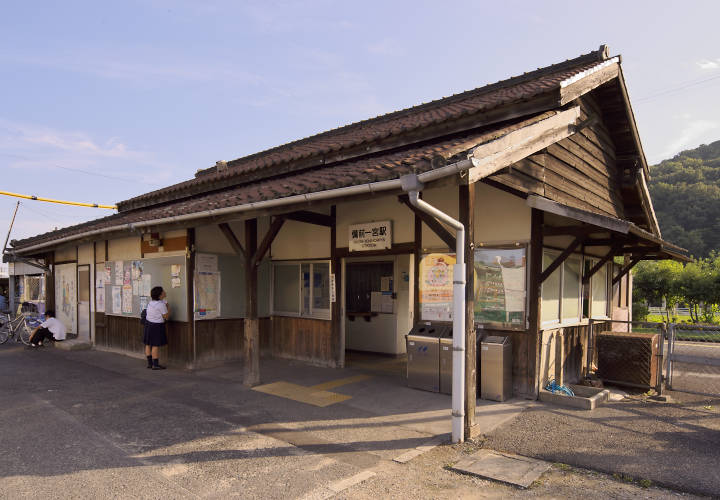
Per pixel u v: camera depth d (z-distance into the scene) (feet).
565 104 19.97
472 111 19.88
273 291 31.04
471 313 15.33
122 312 32.83
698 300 56.90
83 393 21.50
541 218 20.04
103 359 30.86
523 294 20.22
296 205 17.29
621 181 29.22
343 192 15.26
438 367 21.22
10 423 17.04
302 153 25.36
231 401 20.06
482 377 20.10
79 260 38.68
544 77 26.11
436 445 14.83
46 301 43.01
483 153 13.43
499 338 20.18
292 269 30.01
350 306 34.88
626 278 41.19
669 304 60.64
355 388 22.22
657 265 61.16
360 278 34.37
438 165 12.92
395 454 14.11
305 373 25.80
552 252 22.06
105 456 13.93
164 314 27.27
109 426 16.72
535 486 11.95
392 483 12.17
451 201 22.00
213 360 27.84
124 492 11.60
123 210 40.34
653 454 13.98
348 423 17.03
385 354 32.55
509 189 18.37
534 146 16.93
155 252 29.63
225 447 14.70
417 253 23.21
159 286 29.22
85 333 37.73
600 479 12.39
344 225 26.68
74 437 15.57
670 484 11.95
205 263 27.68
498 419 17.30
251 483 12.14
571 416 17.75
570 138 22.34
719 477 12.35
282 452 14.29
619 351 22.88
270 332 30.96
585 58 24.90
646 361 22.16
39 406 19.31
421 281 23.03
